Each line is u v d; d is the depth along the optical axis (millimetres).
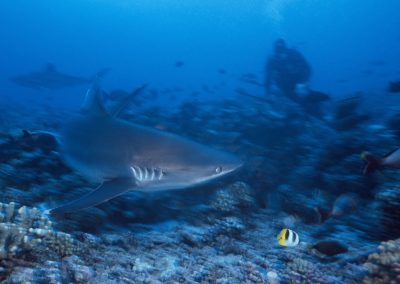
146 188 5172
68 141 6266
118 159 5312
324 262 5266
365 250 5340
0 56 174500
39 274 3668
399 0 136125
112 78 134625
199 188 7176
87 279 3900
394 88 12375
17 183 6535
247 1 155375
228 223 6094
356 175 7574
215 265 4887
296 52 16219
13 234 3861
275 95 16266
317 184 7895
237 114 12273
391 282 4043
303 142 9672
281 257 5398
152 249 5293
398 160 4855
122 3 168625
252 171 7957
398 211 5789
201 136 10375
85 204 4426
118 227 5883
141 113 13312
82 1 171250
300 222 6793
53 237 4340
